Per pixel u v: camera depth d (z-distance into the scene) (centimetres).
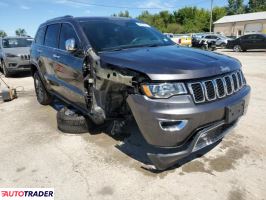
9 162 358
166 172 321
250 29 4972
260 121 470
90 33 389
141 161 346
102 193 288
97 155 366
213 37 2728
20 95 732
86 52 363
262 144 384
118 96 338
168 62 291
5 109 607
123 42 393
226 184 295
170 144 276
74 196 285
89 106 379
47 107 606
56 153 377
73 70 403
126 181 306
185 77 269
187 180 304
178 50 360
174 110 264
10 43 1096
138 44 399
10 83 925
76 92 411
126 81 289
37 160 360
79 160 356
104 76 323
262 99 610
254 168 324
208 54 341
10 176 325
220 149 371
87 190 293
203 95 279
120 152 372
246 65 1201
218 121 295
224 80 304
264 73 967
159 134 273
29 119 527
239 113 319
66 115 441
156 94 269
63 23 462
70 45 367
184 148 288
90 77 359
